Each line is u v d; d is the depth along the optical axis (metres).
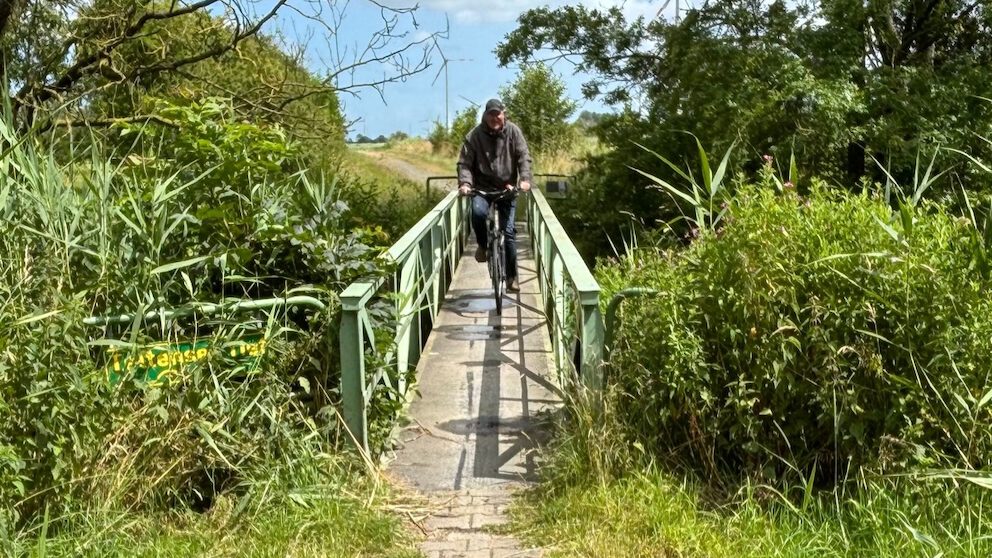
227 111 6.73
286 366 5.10
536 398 6.41
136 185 5.49
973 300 4.50
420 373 7.04
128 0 10.18
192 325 5.09
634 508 4.42
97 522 4.18
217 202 5.78
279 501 4.54
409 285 6.64
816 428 4.67
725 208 5.02
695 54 15.84
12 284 4.58
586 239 19.58
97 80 10.56
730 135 14.33
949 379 4.46
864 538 4.20
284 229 5.51
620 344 5.16
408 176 34.03
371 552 4.26
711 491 4.68
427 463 5.36
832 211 4.89
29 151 5.12
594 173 20.55
